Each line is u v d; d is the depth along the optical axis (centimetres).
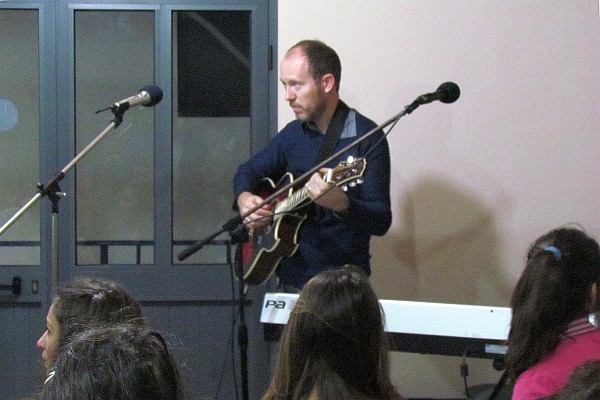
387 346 186
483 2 432
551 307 211
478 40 432
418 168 436
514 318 218
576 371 146
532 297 213
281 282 359
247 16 439
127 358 133
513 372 219
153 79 441
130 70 441
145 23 439
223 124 444
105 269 440
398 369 440
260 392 441
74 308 222
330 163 341
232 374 442
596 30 433
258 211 338
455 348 301
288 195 343
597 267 216
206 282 441
